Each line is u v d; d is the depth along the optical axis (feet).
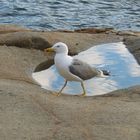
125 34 71.82
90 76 48.26
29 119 40.63
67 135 38.34
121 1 107.96
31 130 38.99
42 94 46.44
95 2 106.83
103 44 65.67
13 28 71.10
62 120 40.68
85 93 48.57
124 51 63.16
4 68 54.44
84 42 65.51
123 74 55.52
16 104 42.75
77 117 41.09
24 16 93.50
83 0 107.55
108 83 52.60
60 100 45.19
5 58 57.21
